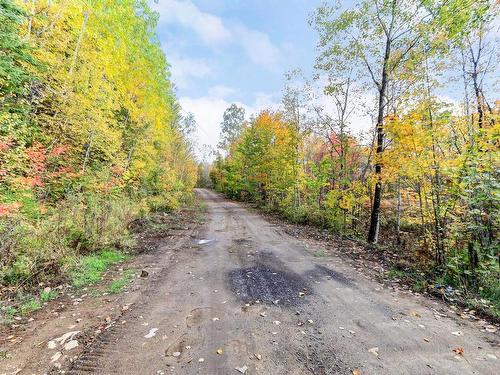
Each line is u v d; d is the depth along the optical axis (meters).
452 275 6.45
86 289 5.67
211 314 4.53
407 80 10.61
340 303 5.00
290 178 19.55
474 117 8.27
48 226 7.08
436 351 3.47
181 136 32.06
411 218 10.01
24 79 8.63
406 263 7.60
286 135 20.44
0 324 4.14
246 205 30.92
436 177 7.41
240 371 3.09
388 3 10.62
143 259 8.08
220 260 7.98
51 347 3.56
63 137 11.21
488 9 7.96
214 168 63.34
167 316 4.46
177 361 3.28
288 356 3.38
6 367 3.16
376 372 3.06
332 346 3.59
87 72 12.19
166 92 24.59
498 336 3.84
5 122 7.75
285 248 9.62
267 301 5.08
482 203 6.00
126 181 15.41
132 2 14.98
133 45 17.38
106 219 9.11
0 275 5.27
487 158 5.71
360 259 8.19
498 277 5.64
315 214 15.55
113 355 3.40
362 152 13.83
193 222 16.52
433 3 9.27
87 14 11.87
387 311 4.66
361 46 12.05
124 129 16.36
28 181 7.80
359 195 13.16
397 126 7.82
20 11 7.41
